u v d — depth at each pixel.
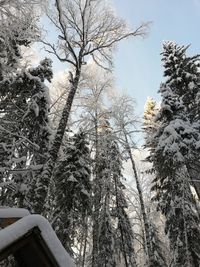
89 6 13.88
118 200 21.67
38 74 13.49
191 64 18.67
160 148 14.48
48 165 10.83
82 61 14.38
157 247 22.89
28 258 2.62
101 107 19.14
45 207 13.55
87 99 17.86
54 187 14.62
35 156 11.63
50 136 12.27
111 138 17.69
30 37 10.00
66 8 13.75
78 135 16.78
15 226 2.42
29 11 8.74
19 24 8.86
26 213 2.95
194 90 17.38
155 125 20.88
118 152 20.98
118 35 14.70
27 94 11.86
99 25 14.32
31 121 11.84
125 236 21.20
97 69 18.50
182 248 13.66
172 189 14.52
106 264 18.69
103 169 20.14
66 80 17.05
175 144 13.91
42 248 2.53
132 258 22.70
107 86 18.73
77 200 14.93
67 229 14.06
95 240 16.28
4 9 8.52
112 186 19.48
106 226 19.39
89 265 21.81
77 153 16.02
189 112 17.25
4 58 10.09
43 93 11.98
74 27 14.09
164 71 19.00
